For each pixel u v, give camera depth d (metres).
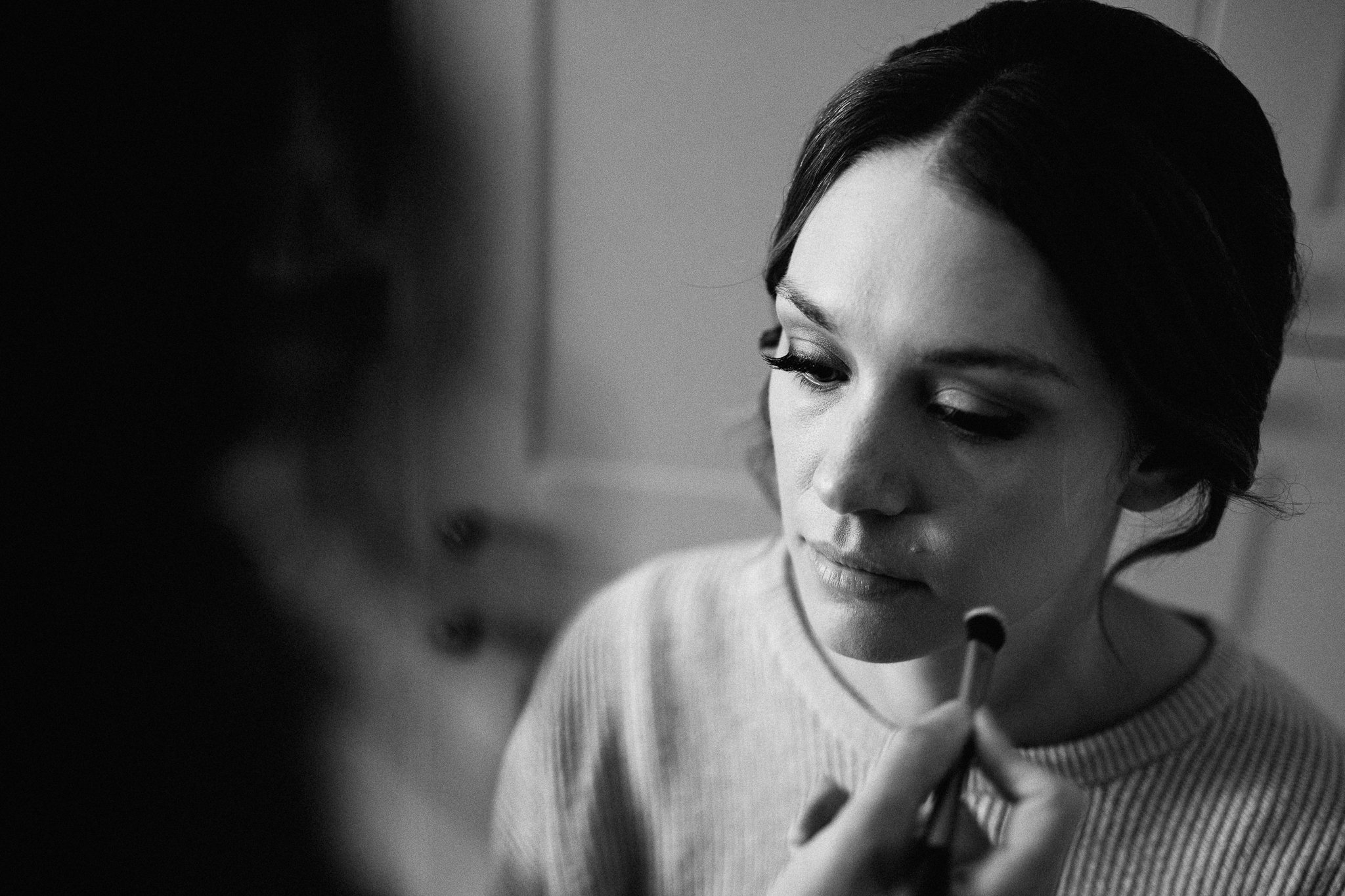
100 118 0.98
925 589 0.40
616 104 0.93
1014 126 0.34
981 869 0.34
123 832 1.21
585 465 1.04
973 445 0.38
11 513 1.09
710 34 0.88
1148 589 0.91
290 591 1.17
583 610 0.70
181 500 1.13
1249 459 0.43
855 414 0.38
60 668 1.15
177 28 0.96
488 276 1.01
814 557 0.42
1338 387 0.82
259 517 1.14
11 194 0.99
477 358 1.04
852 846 0.33
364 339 1.06
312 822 1.25
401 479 1.10
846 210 0.37
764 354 0.47
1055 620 0.49
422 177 1.00
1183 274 0.37
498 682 1.15
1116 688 0.52
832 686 0.56
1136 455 0.42
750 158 0.90
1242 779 0.51
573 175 0.96
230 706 1.21
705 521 1.02
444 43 0.95
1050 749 0.51
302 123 0.99
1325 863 0.49
